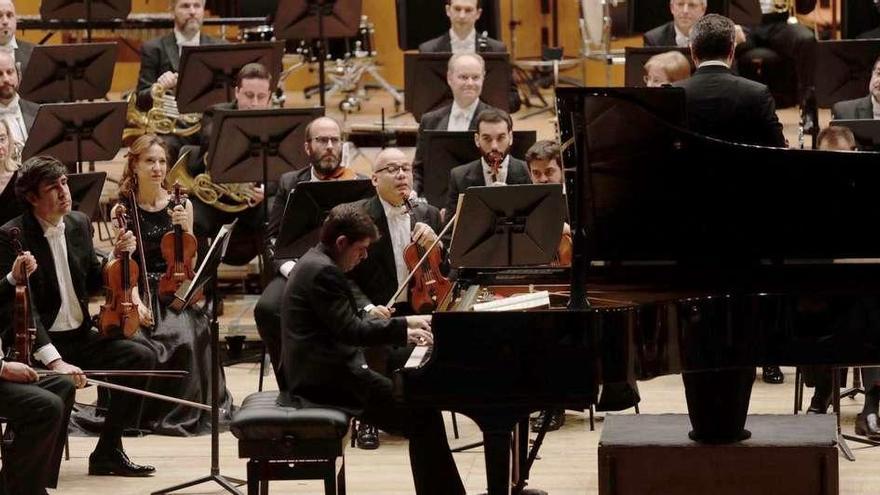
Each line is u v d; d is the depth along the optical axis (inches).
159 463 780.6
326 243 662.5
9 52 1099.3
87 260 775.1
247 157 901.2
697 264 658.2
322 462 630.5
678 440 655.8
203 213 1007.0
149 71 1141.7
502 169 880.9
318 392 654.5
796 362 616.7
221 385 864.9
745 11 1155.9
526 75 1392.7
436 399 600.4
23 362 693.3
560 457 777.6
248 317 992.2
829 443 642.2
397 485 735.7
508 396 596.7
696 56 679.7
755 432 668.7
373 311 722.2
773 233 647.1
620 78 1517.0
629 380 596.1
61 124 932.0
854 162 633.0
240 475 760.3
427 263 786.8
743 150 628.4
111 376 764.6
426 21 1280.8
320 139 875.4
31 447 684.1
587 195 628.7
